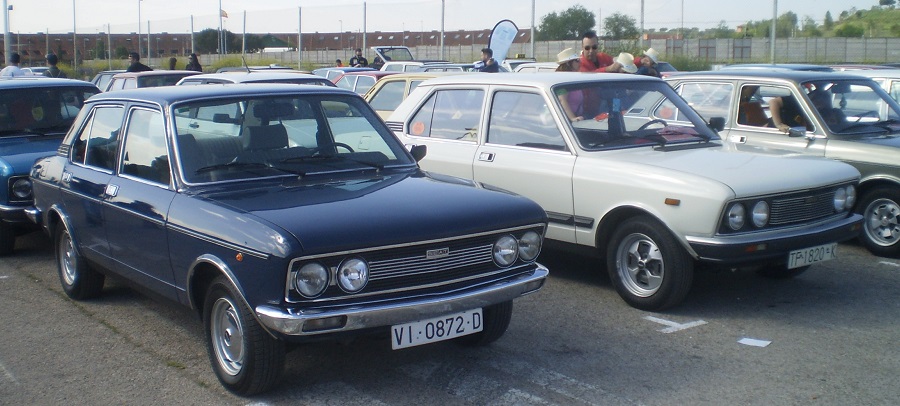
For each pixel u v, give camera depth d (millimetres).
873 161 7289
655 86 7031
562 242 6395
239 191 4652
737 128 8148
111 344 5387
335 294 3982
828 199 5965
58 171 6172
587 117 6457
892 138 7617
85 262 6117
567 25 46188
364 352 5152
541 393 4492
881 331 5480
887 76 10023
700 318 5777
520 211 4547
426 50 43906
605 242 6168
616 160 6000
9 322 5871
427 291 4207
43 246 8445
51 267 7555
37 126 8617
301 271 3883
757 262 5574
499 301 4426
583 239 6223
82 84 9242
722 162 5926
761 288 6535
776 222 5617
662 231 5680
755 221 5500
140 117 5297
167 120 4957
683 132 6785
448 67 21656
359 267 3990
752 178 5551
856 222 6125
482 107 7012
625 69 10039
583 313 5934
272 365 4270
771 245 5504
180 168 4746
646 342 5301
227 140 4977
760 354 5062
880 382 4609
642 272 5930
